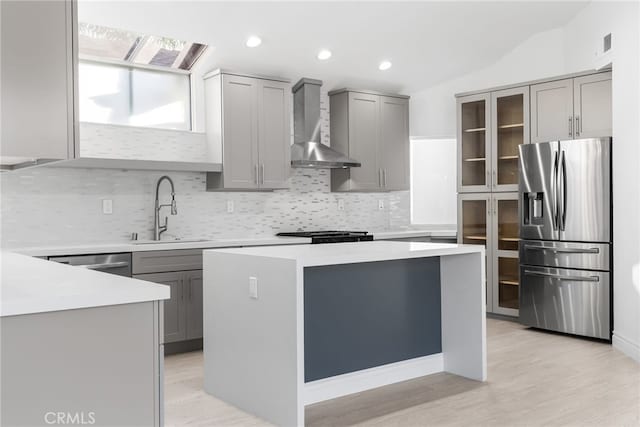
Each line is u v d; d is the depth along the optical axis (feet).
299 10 16.05
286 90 18.76
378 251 11.05
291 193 20.42
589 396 11.25
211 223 18.40
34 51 6.06
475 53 20.80
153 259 14.78
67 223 15.55
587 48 17.81
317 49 18.28
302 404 9.55
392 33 18.25
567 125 17.26
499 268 19.29
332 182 21.39
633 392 11.46
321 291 11.07
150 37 16.70
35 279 6.40
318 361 11.07
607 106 16.38
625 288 14.61
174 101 18.03
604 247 15.78
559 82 17.46
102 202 16.14
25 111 6.01
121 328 5.56
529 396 11.30
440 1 16.88
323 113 21.06
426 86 22.68
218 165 17.12
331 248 11.83
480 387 11.92
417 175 23.16
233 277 11.05
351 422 10.03
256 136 18.03
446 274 13.08
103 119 16.60
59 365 5.24
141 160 15.44
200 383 12.53
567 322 16.60
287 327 9.71
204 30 16.05
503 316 19.38
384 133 21.43
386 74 21.09
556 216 16.80
